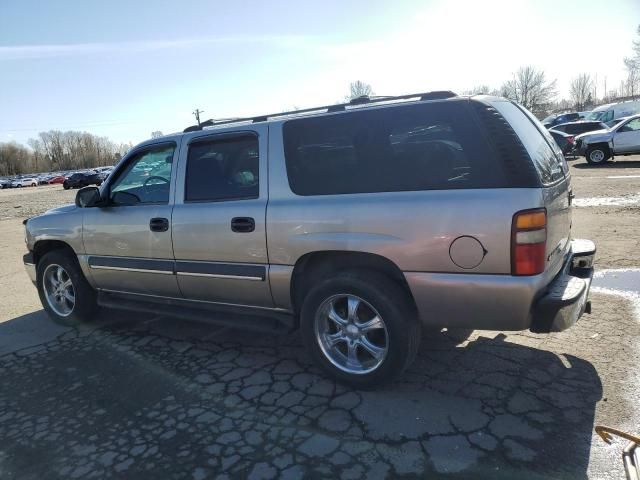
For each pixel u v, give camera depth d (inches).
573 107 3171.8
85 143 5221.5
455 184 114.8
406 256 118.9
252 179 144.0
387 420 119.0
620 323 165.2
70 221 187.9
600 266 230.8
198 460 108.6
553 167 131.6
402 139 122.4
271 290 141.9
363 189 125.4
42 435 122.6
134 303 181.3
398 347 124.2
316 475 101.4
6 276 310.5
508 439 108.7
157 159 166.1
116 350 172.2
